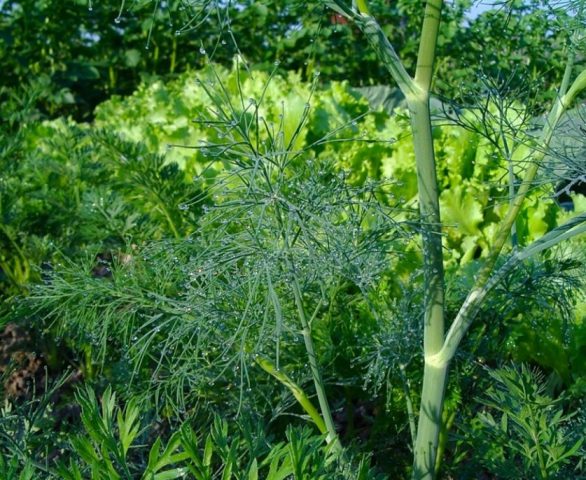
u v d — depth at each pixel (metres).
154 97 5.95
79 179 3.33
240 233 1.68
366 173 4.15
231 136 1.59
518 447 1.83
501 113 1.77
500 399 1.83
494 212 3.57
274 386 2.10
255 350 1.57
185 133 4.87
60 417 2.52
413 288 2.20
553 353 2.63
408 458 2.20
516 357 2.70
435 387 1.69
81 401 1.26
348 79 9.14
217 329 1.81
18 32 9.01
